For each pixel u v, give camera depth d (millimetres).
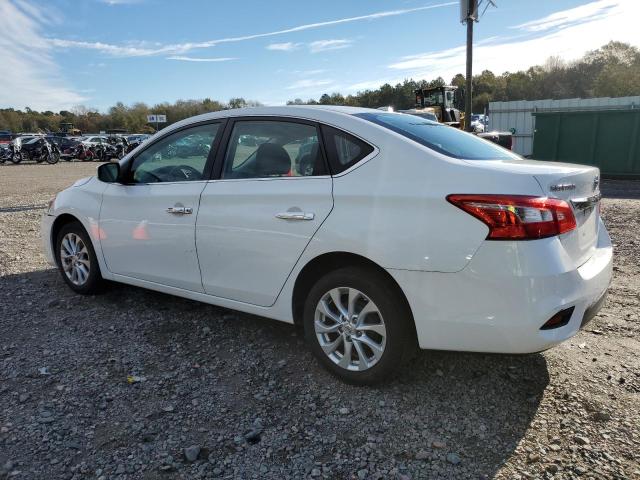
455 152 3074
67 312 4461
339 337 3180
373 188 2953
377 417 2871
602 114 14016
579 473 2398
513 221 2576
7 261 6227
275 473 2445
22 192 14453
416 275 2789
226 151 3711
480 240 2625
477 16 14297
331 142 3215
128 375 3355
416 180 2848
